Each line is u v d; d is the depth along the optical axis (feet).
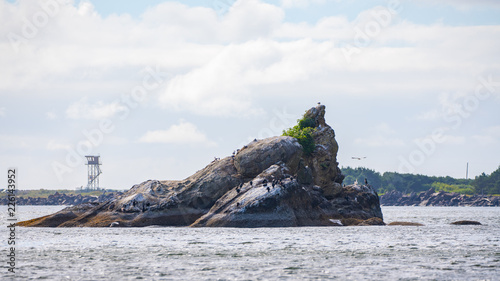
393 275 235.61
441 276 233.35
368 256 288.71
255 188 482.69
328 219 511.40
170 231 435.53
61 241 362.53
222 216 469.57
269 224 462.60
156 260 276.00
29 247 329.72
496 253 302.25
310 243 345.51
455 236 401.49
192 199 507.30
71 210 514.68
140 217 496.64
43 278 229.66
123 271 245.24
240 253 299.99
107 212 507.30
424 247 328.29
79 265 261.03
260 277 231.71
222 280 225.97
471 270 247.29
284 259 278.46
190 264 263.49
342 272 242.17
